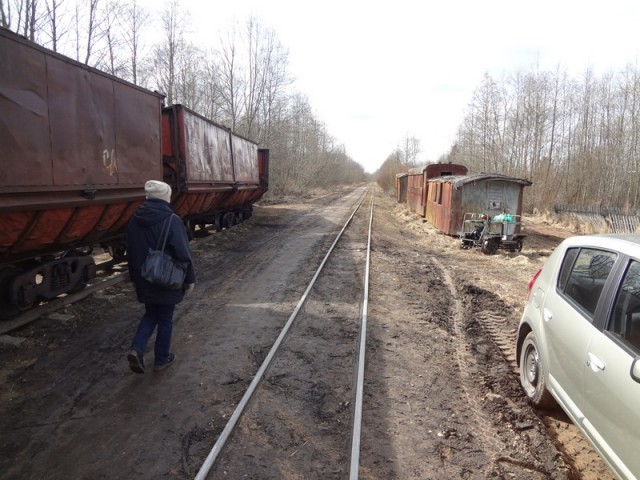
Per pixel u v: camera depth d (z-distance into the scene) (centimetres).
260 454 340
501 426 396
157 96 830
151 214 428
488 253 1415
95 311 653
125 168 721
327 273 983
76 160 596
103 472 315
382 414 407
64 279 639
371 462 337
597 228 2286
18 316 566
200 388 438
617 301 306
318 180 5834
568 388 343
